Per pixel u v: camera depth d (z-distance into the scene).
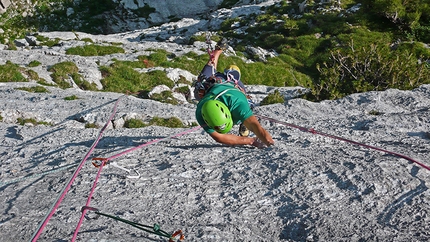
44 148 8.27
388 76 16.98
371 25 35.00
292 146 7.26
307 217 4.91
